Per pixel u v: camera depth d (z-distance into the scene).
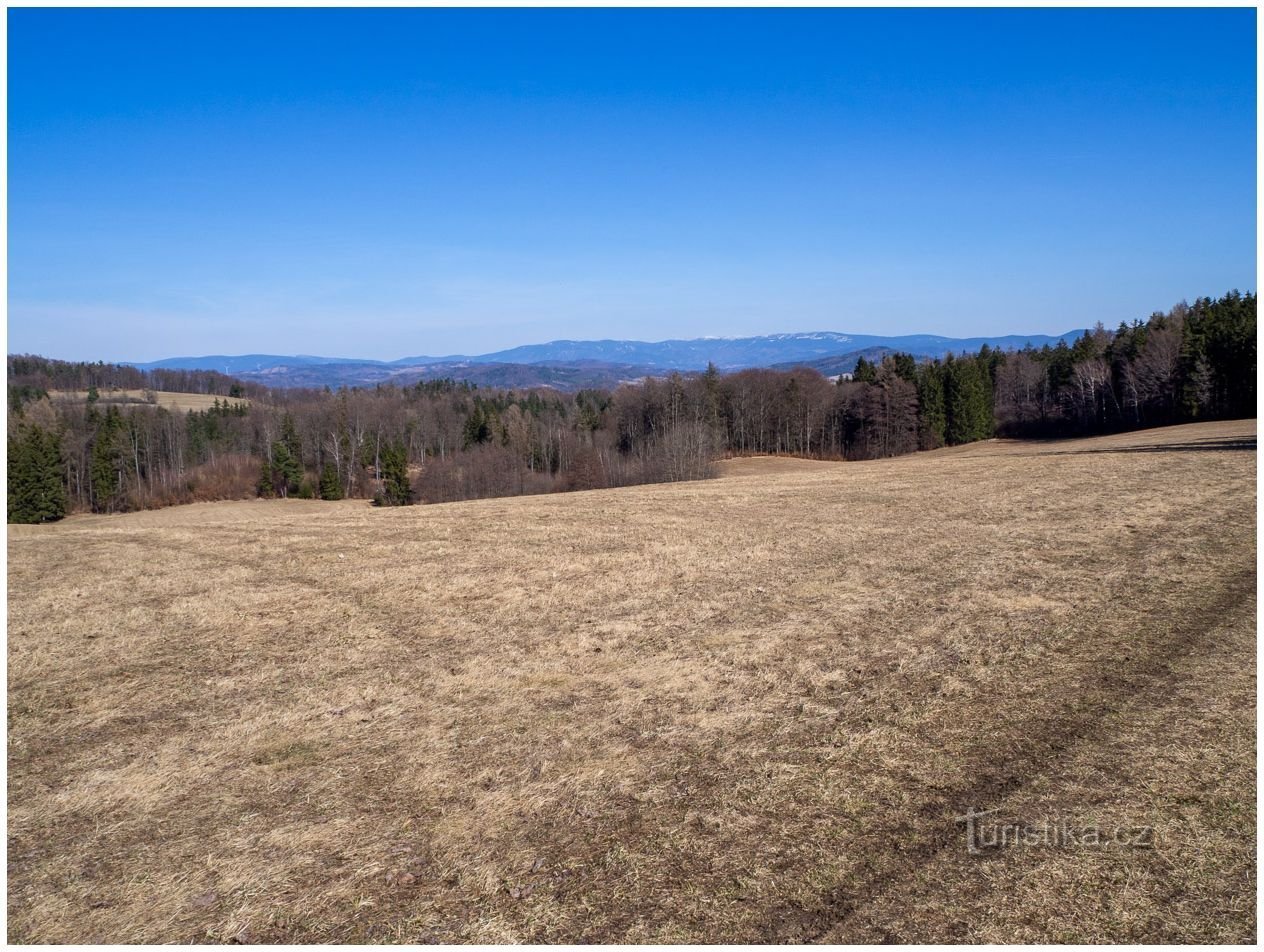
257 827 4.78
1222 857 4.11
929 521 15.25
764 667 7.27
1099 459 26.80
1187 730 5.52
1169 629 7.72
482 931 3.77
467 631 8.68
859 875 4.09
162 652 8.11
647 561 12.18
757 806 4.80
